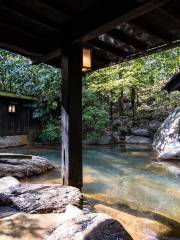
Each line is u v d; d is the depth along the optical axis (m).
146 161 9.91
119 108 19.70
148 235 3.50
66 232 2.67
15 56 15.72
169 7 3.33
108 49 4.93
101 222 2.78
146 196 5.48
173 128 11.77
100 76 17.59
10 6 3.49
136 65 16.61
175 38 4.32
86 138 16.14
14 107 14.66
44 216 3.30
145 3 2.97
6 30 4.41
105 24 3.52
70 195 4.13
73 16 3.83
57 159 10.12
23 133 15.38
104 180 6.87
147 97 20.75
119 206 4.74
